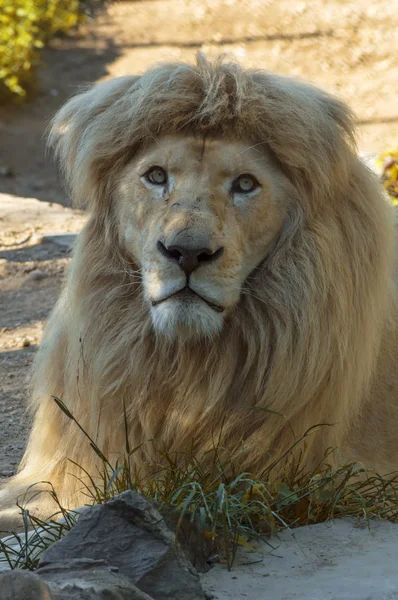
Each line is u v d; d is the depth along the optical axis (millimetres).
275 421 7668
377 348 8398
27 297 16062
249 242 7648
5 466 10203
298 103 7777
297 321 7664
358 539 6801
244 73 7832
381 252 8133
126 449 7480
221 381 7672
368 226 8062
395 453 8656
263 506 6789
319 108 7918
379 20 35500
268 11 37500
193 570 5930
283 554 6523
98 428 7914
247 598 5762
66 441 8312
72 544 5918
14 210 20641
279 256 7777
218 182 7543
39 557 6539
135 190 7738
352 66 32500
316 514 7316
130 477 7484
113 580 5332
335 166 7832
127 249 7906
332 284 7730
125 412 7449
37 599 4621
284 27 36000
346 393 7949
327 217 7875
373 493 7727
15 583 4652
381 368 8758
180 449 7793
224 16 37625
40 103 33531
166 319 7195
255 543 6719
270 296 7695
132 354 7750
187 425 7750
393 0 36938
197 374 7676
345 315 7820
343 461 8227
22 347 14086
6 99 33344
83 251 8188
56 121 8617
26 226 19469
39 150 30172
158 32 37312
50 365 8609
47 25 37500
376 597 5723
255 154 7719
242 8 38031
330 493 7219
